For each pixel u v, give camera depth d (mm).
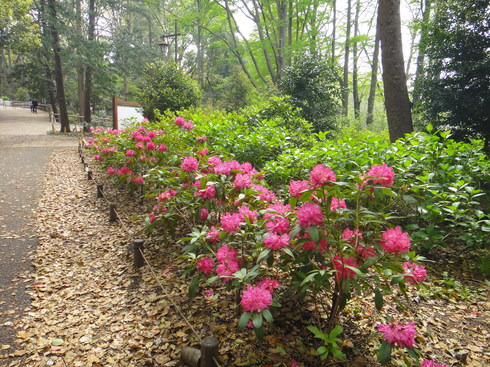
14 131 16391
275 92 10312
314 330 1713
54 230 4414
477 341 2291
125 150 5434
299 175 4324
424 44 8188
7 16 17938
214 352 1629
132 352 2217
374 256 1751
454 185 3377
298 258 1949
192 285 2145
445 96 7484
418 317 2520
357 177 1743
